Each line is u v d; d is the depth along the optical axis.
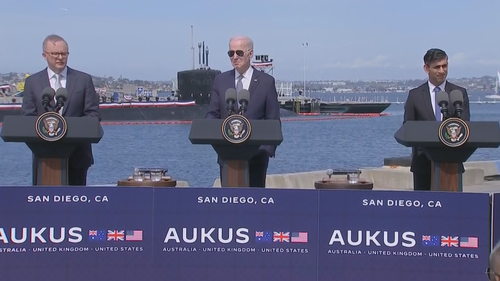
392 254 5.82
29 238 5.75
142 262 5.86
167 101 64.81
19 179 28.70
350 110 90.31
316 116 87.62
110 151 43.62
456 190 6.45
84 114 7.02
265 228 5.86
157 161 37.50
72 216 5.79
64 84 6.97
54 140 6.09
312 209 5.84
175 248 5.87
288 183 11.92
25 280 5.76
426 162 7.12
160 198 5.83
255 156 7.07
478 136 6.12
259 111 7.19
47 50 6.80
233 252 5.88
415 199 5.79
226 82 7.27
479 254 5.77
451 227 5.77
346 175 7.63
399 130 6.70
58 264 5.79
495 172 13.73
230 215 5.85
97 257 5.83
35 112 6.91
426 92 7.17
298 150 45.12
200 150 44.03
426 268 5.81
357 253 5.84
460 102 6.38
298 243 5.86
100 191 5.79
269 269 5.88
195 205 5.84
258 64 63.09
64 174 6.37
